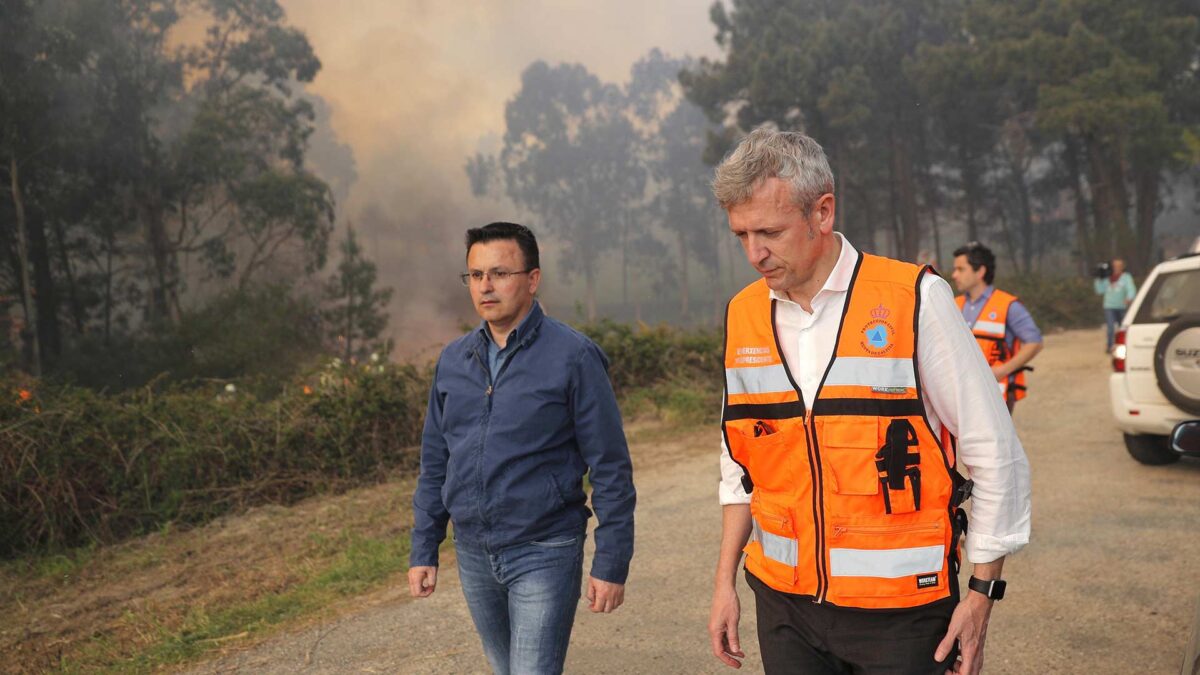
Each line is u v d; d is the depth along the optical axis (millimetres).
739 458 1908
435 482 2588
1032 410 9609
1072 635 3664
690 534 5473
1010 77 43000
